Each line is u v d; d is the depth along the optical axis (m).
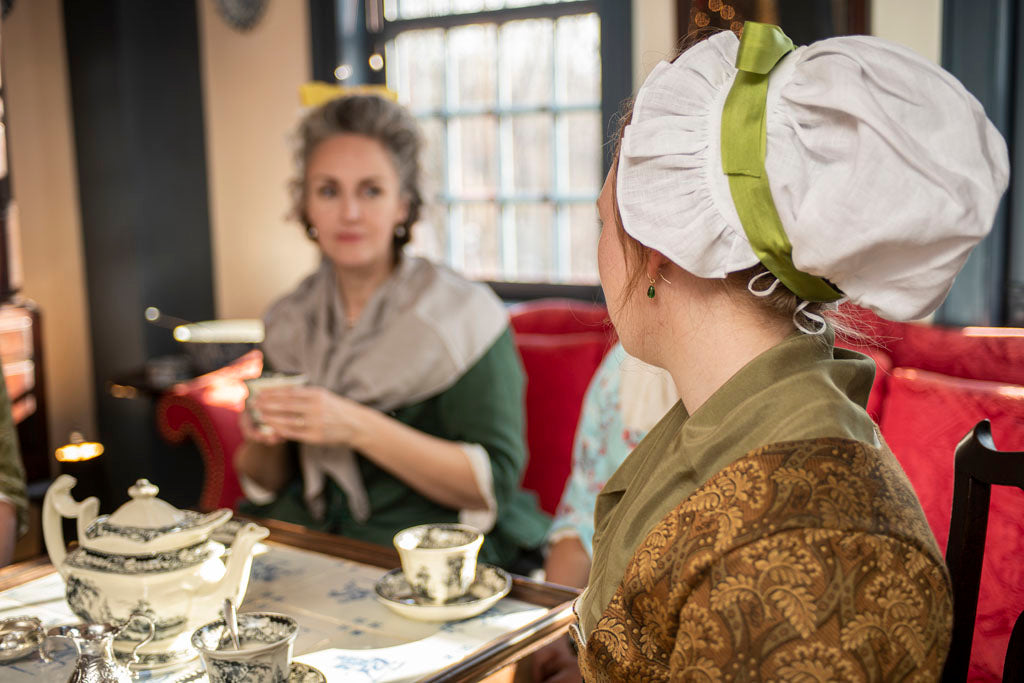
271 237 3.64
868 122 0.60
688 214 0.67
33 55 3.53
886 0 2.39
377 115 1.90
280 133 3.56
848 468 0.61
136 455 3.58
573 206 3.23
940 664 0.58
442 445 1.78
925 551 0.58
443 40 3.40
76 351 3.66
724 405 0.70
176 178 3.61
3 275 3.00
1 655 0.92
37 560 1.33
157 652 0.96
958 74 2.30
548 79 3.21
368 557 1.32
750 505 0.60
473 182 3.44
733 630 0.57
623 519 0.74
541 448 2.36
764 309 0.71
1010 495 1.38
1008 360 1.73
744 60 0.65
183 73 3.62
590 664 0.72
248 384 1.72
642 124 0.69
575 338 2.46
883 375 1.80
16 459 1.51
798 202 0.62
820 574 0.56
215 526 1.01
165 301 3.59
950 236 0.61
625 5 2.90
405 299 1.96
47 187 3.60
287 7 3.49
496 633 1.06
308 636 1.05
